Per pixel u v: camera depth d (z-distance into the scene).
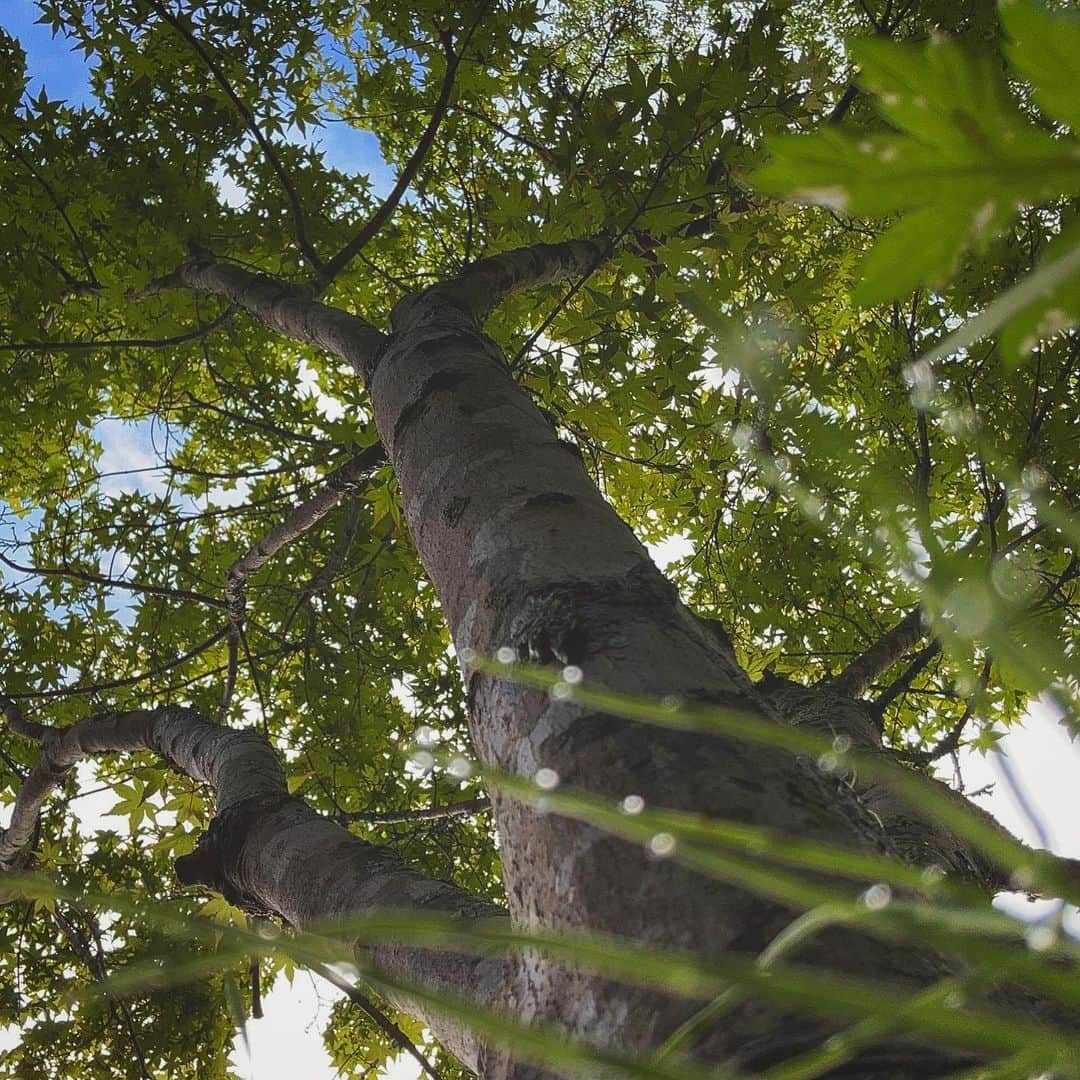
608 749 1.01
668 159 3.79
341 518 6.48
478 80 4.80
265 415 5.96
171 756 3.95
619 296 4.13
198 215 4.75
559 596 1.28
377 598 6.41
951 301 3.88
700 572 5.42
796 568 5.05
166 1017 5.43
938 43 0.18
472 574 1.50
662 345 4.26
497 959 1.29
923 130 0.18
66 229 4.71
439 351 2.27
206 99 4.98
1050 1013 0.66
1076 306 0.17
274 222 4.98
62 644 6.03
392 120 5.51
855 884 0.78
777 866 0.78
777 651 4.74
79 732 4.66
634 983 0.77
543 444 1.77
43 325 4.66
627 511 5.36
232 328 5.87
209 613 6.29
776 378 0.27
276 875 2.23
